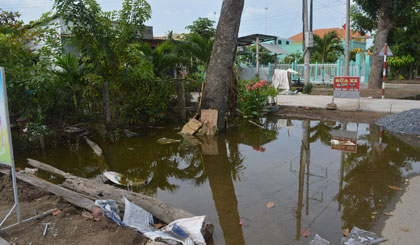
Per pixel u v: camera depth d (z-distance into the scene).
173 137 7.52
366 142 6.58
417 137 6.89
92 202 3.46
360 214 3.44
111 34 7.89
